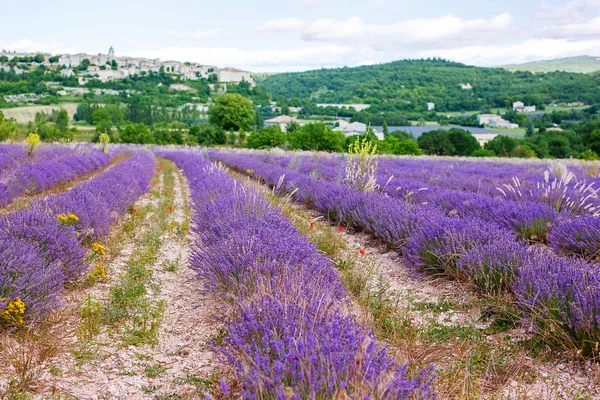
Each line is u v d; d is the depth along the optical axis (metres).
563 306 3.82
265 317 3.21
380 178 12.88
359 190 10.19
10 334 3.69
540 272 4.48
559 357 3.65
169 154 36.72
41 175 12.47
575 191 8.99
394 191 10.70
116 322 4.14
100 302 4.59
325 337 2.69
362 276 5.43
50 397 2.90
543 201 8.95
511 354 3.65
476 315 4.48
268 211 7.11
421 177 15.99
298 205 11.15
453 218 6.57
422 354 3.47
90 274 5.04
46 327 3.88
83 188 8.48
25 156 16.72
